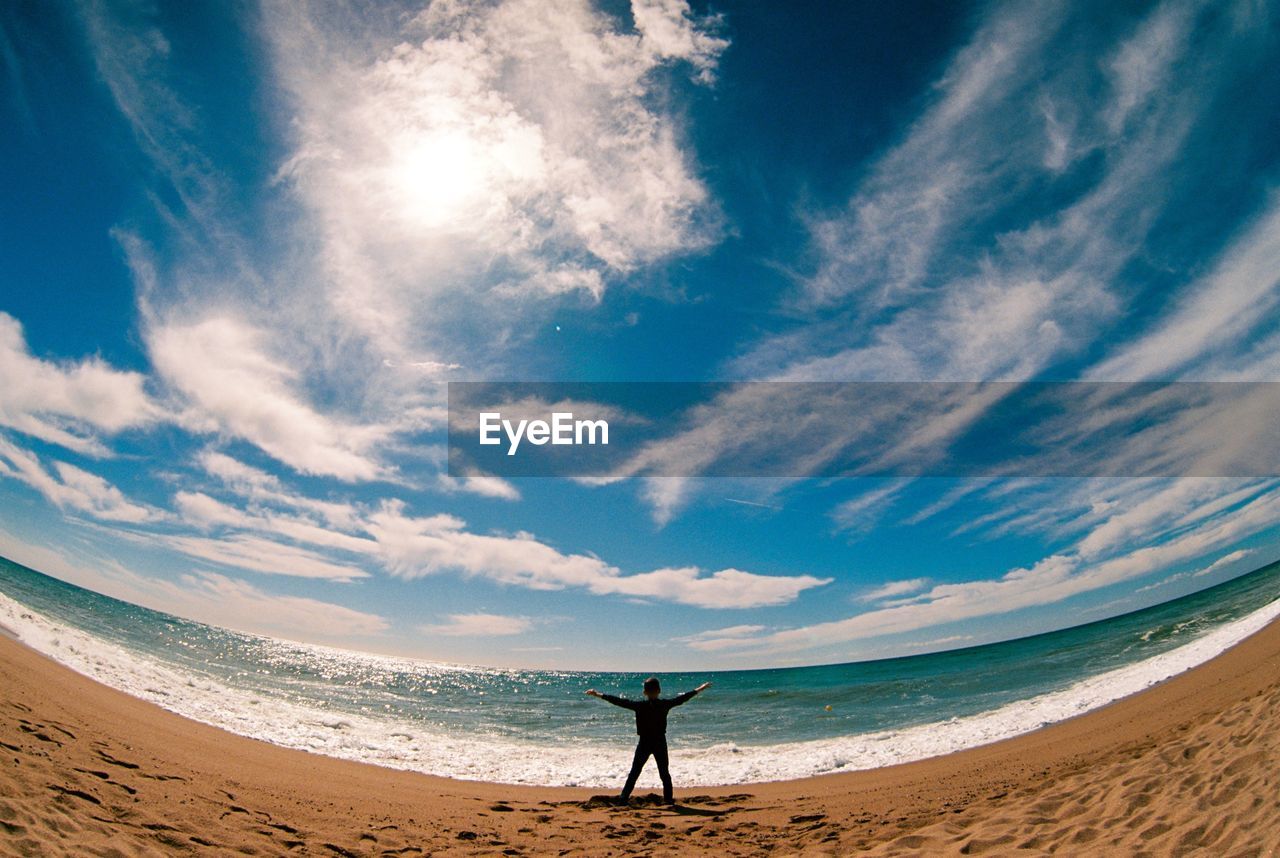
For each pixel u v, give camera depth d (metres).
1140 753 7.51
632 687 64.12
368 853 5.08
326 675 38.91
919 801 7.55
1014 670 34.31
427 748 14.54
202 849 4.31
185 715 11.42
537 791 10.35
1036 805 5.38
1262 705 6.27
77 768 5.26
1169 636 30.98
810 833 6.03
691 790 10.78
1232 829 3.75
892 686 34.19
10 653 9.65
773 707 28.59
